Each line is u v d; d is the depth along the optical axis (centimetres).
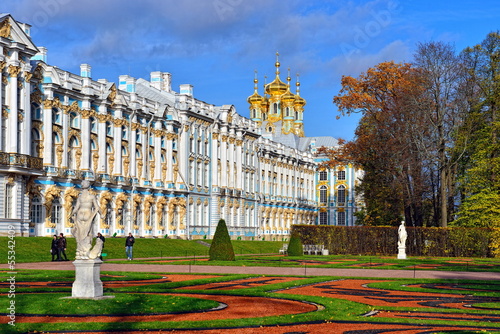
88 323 2039
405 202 8225
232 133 11506
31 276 3625
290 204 14688
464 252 7731
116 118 8212
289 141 16588
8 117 6388
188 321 2095
